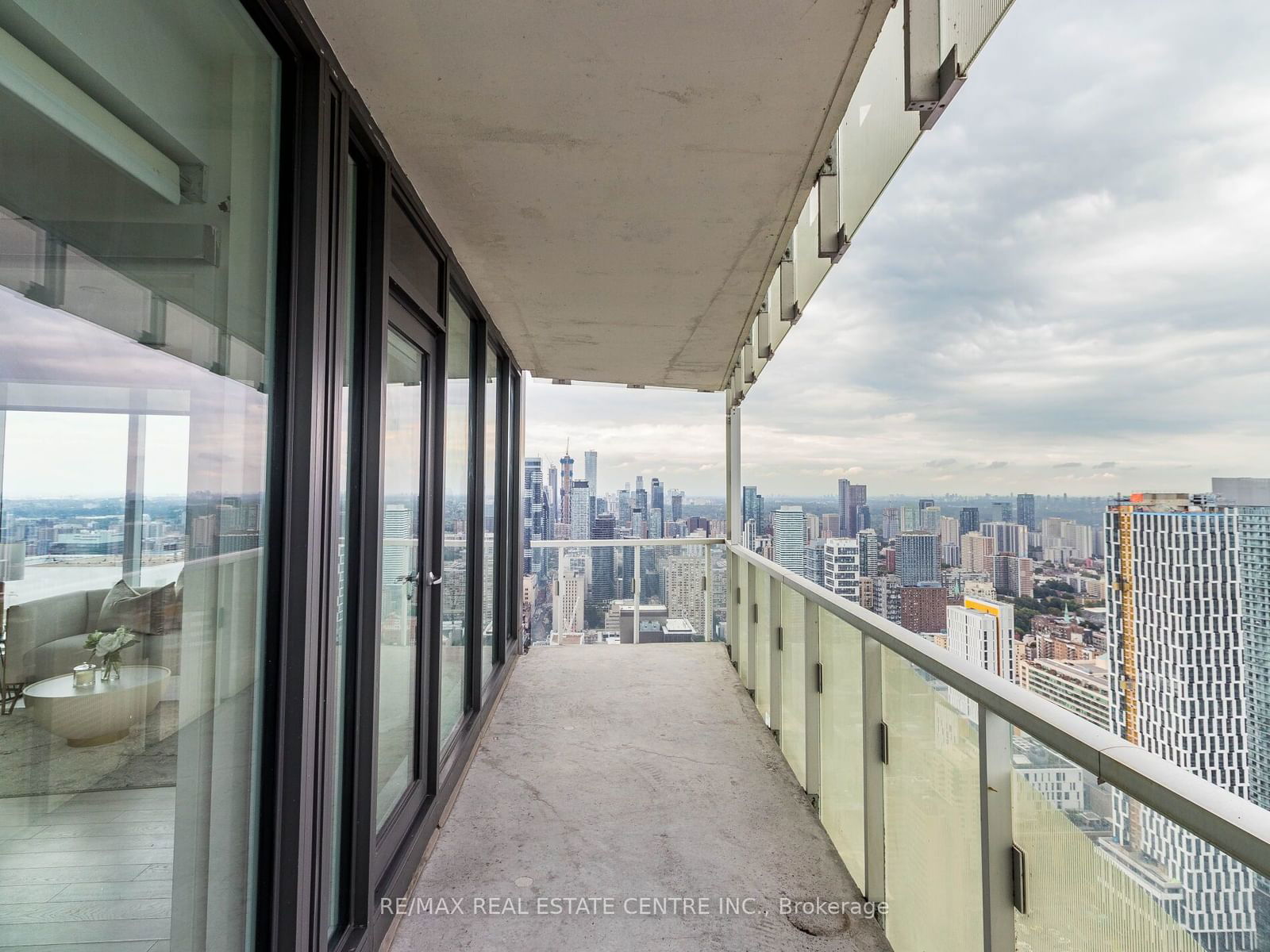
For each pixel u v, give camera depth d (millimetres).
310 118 1434
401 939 2021
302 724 1384
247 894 1277
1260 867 709
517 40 1539
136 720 961
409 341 2430
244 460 1254
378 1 1401
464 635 3525
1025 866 1272
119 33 921
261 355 1314
